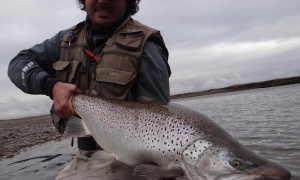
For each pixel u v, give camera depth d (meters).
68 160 1.79
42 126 4.68
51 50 0.89
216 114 4.20
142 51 0.77
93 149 0.84
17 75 0.84
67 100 0.76
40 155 2.05
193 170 0.57
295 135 1.89
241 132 2.26
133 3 0.86
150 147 0.62
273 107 4.18
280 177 0.52
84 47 0.83
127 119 0.68
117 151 0.69
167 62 0.83
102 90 0.76
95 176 0.76
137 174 0.58
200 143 0.57
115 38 0.79
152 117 0.65
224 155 0.55
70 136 0.77
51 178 1.44
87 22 0.85
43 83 0.78
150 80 0.75
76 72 0.81
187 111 0.63
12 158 2.06
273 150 1.58
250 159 0.54
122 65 0.76
